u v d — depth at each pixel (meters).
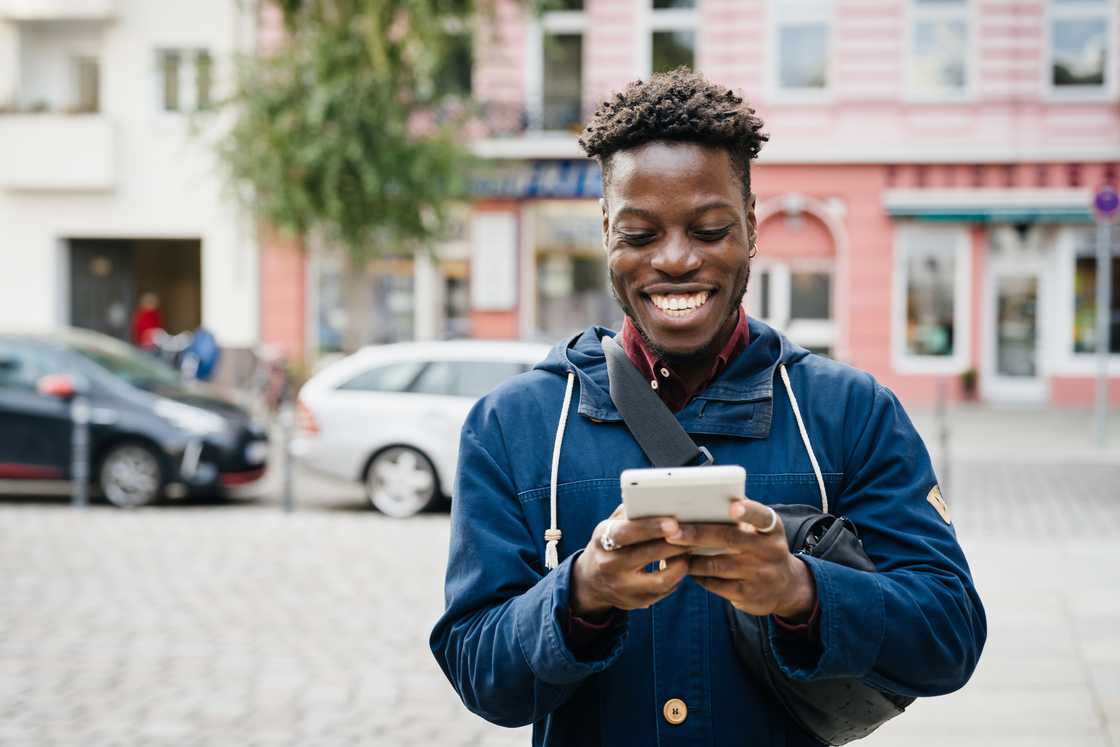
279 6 16.12
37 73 21.81
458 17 16.48
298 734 4.59
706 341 1.64
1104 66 19.72
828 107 20.14
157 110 21.53
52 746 4.42
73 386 10.77
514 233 20.73
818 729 1.62
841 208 20.19
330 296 21.30
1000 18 19.73
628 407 1.67
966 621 1.58
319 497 11.61
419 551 8.37
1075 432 16.20
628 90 1.65
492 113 20.30
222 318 21.34
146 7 21.39
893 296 20.12
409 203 15.96
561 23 20.72
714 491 1.32
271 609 6.60
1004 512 10.24
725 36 20.33
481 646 1.58
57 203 21.70
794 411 1.70
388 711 4.88
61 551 8.29
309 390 10.57
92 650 5.76
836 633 1.46
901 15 19.88
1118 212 14.40
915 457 1.70
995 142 19.80
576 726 1.67
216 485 10.71
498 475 1.71
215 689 5.15
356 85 15.28
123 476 10.71
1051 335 20.08
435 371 10.44
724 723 1.63
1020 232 20.11
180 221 21.45
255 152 15.59
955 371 20.06
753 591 1.40
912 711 4.86
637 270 1.63
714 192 1.61
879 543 1.64
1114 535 9.12
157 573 7.55
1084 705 4.91
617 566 1.38
